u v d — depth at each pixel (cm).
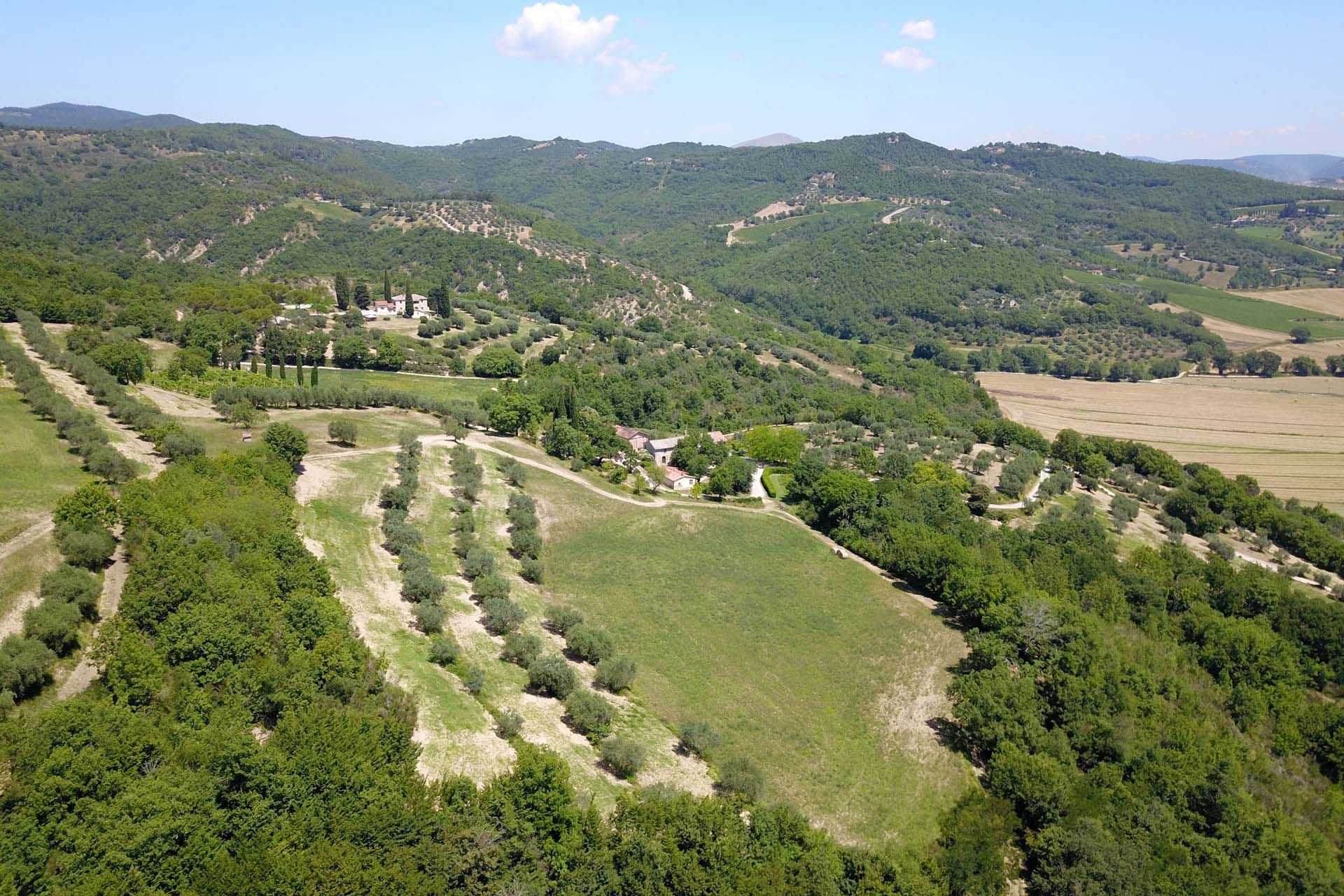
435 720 6100
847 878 5519
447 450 13288
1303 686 9962
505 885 4594
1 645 5316
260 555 7050
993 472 16412
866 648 9394
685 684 8288
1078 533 12544
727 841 5262
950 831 6359
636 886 4850
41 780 4169
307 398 14175
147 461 9150
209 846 4303
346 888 4172
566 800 5056
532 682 7288
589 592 10050
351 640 6384
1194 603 11144
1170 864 6397
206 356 15500
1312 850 6938
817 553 12062
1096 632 8950
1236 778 7562
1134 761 7531
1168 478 17950
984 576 10144
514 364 19650
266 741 5216
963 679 8288
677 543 11794
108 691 5122
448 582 8969
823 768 7188
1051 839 6247
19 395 9819
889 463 15262
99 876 3966
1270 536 15175
